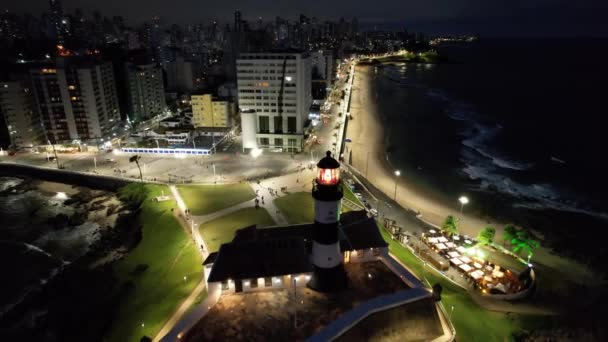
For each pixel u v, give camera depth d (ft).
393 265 165.27
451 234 238.07
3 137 421.59
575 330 160.97
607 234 258.16
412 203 297.94
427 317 142.31
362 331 134.31
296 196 291.99
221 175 346.95
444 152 429.38
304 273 149.48
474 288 187.73
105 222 295.89
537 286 194.70
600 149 436.35
